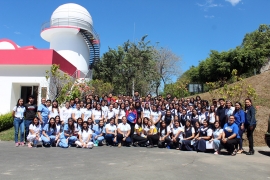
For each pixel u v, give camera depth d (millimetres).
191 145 8734
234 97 12141
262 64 27625
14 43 19953
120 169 5383
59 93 14148
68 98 13867
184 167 5812
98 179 4543
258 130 11336
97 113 10023
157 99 11570
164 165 5938
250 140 8078
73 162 6031
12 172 4938
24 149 7988
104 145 9594
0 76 15867
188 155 7602
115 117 10336
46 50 15586
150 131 9438
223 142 7949
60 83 14930
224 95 12305
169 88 25766
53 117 9391
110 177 4699
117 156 7047
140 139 9539
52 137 8922
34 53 15602
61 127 9484
